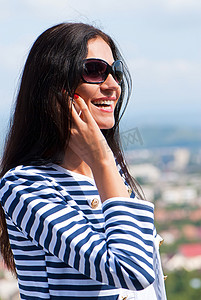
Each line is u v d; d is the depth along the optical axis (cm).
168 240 5147
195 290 3312
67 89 150
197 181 9238
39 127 154
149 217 140
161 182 8938
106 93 157
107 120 158
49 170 152
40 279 146
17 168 150
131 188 183
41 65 152
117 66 159
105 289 142
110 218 139
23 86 157
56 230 137
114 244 135
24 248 148
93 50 156
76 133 149
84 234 138
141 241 136
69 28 155
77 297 141
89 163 147
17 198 142
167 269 3606
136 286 132
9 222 152
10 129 161
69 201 147
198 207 7262
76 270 141
